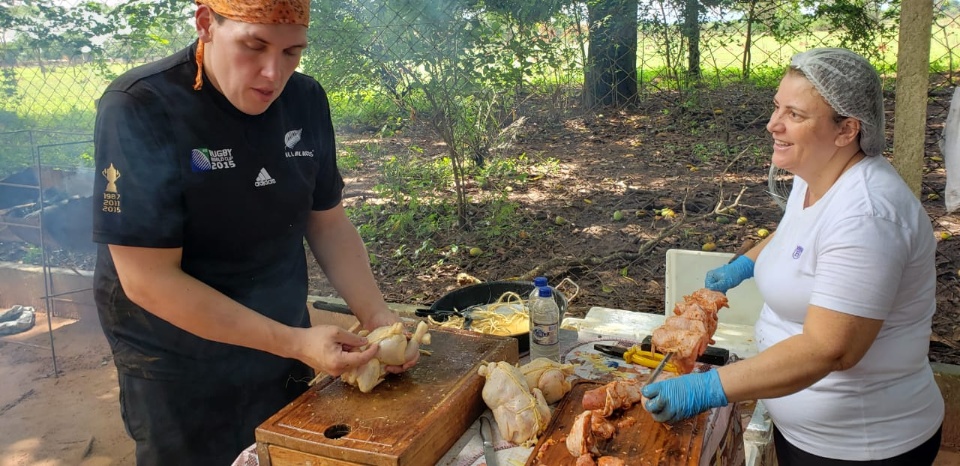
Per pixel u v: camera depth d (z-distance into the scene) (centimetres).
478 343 246
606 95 873
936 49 856
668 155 783
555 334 260
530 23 645
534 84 847
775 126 204
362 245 272
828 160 202
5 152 863
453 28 600
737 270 264
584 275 534
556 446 199
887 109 809
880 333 207
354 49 603
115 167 200
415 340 225
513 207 624
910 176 356
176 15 754
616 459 184
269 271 242
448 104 626
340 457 185
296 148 236
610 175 739
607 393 206
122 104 200
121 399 247
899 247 187
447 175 747
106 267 231
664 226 600
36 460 405
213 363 240
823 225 199
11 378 504
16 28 813
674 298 377
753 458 253
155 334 234
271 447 195
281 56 196
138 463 252
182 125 207
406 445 183
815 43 808
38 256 671
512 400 211
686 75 858
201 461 250
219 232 222
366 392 212
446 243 614
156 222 205
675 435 197
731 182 684
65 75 1014
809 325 189
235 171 217
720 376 185
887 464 215
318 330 213
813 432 223
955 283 460
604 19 778
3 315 598
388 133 822
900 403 212
